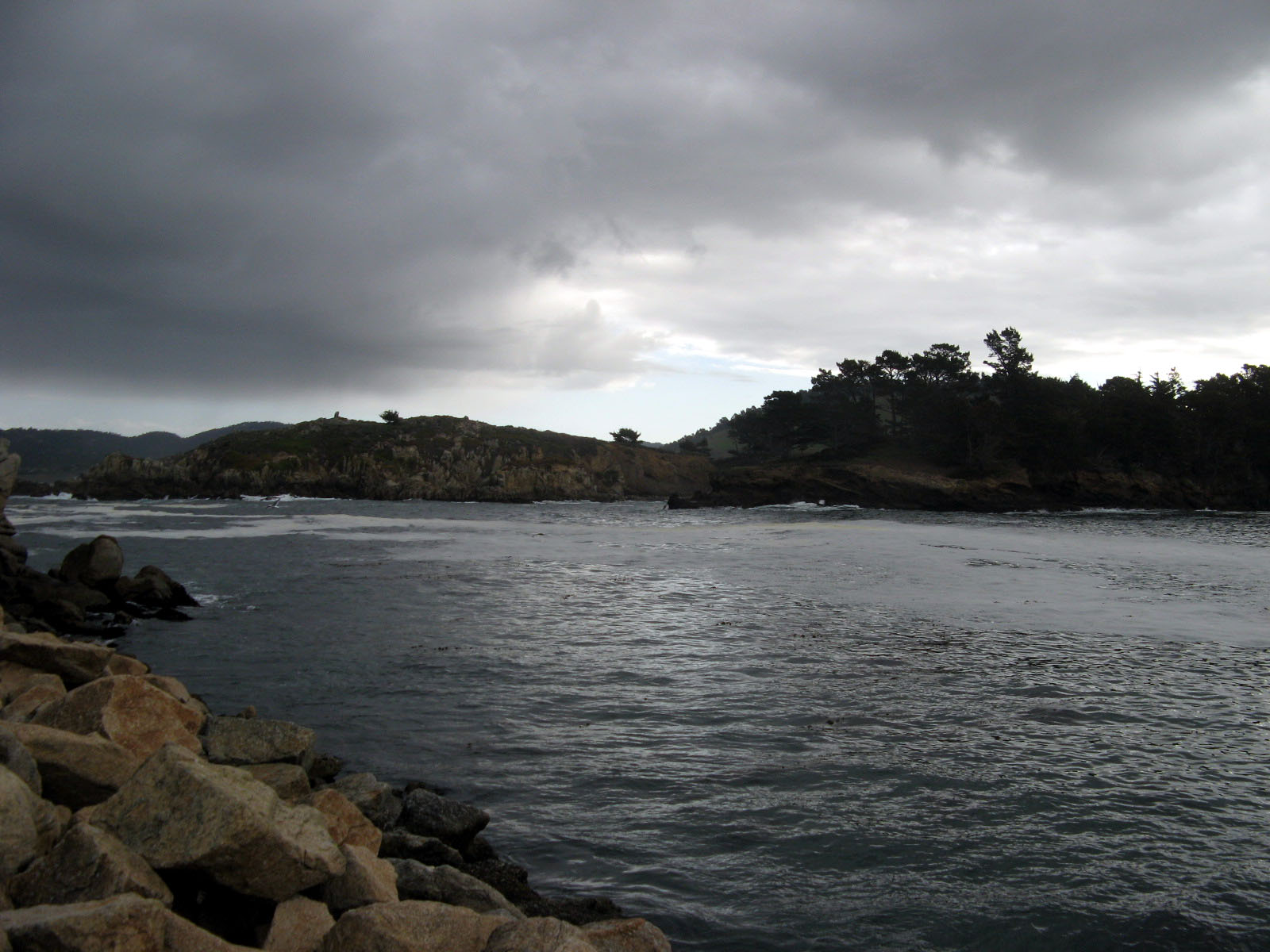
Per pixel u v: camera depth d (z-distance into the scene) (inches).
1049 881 282.4
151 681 425.1
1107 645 671.8
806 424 5511.8
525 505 5032.0
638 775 374.9
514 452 5999.0
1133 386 4990.2
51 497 4724.4
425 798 321.4
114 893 180.5
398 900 227.8
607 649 649.0
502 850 301.1
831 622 775.1
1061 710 483.2
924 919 257.1
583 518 3154.5
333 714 471.8
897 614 822.5
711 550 1579.7
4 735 238.8
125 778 256.4
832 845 306.8
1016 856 300.4
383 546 1667.1
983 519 3127.5
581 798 349.1
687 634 714.2
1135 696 515.5
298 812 231.6
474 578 1135.6
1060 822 329.7
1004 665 597.0
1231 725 458.3
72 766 248.7
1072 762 397.1
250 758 328.5
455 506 4382.4
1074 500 4020.7
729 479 4293.8
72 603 792.3
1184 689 534.3
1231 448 4384.8
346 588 1025.5
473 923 196.2
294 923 197.2
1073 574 1171.9
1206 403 4360.2
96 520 2422.5
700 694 512.7
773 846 305.1
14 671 422.0
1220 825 329.1
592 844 306.2
